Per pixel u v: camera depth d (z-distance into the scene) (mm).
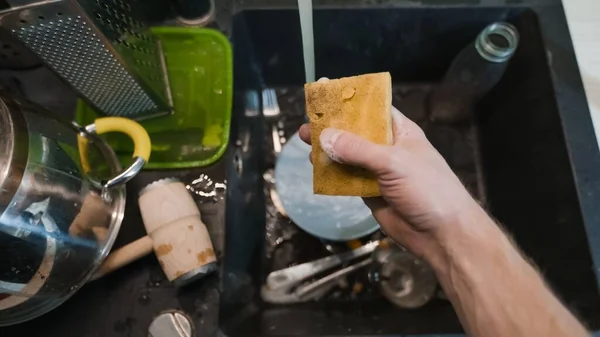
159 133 474
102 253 374
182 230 383
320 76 567
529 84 476
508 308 303
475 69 479
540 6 470
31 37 331
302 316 484
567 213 423
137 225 426
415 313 480
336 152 312
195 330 387
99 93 414
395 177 317
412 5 475
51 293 358
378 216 408
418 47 524
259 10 479
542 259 453
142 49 419
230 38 477
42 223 325
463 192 334
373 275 497
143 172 445
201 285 401
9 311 351
